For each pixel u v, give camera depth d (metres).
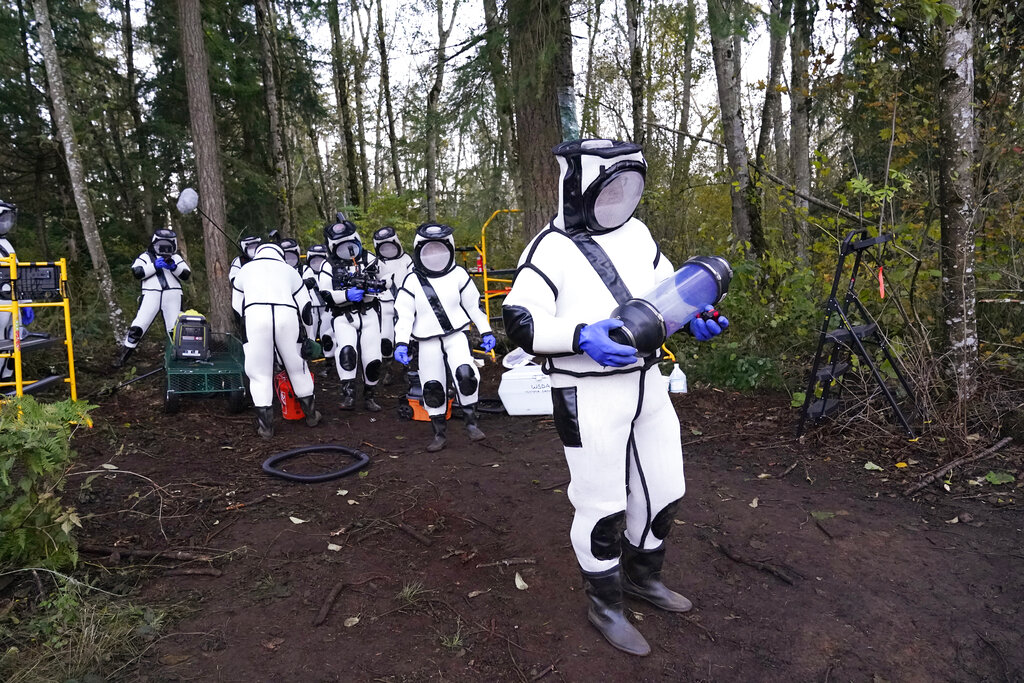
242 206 16.20
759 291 7.80
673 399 6.78
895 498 4.24
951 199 5.17
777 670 2.69
